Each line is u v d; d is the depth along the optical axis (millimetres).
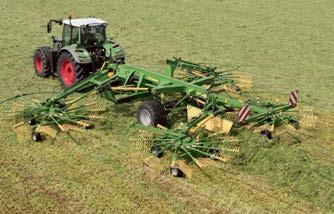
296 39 22922
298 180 9562
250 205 8836
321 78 17047
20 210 8594
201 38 22297
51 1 29797
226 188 9336
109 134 11453
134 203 8812
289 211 8719
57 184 9359
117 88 12242
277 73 17422
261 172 9898
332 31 24734
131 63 17625
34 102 13203
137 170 9875
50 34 21766
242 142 10719
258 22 26312
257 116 10812
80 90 12781
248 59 19156
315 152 10758
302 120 11938
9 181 9438
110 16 26281
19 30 22281
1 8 27250
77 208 8648
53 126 11648
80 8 28172
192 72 14164
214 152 10414
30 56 17969
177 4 30375
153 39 21672
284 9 29906
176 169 9586
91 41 14586
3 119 12023
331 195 9094
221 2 31578
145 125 11461
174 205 8766
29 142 10969
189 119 11117
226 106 11070
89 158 10305
